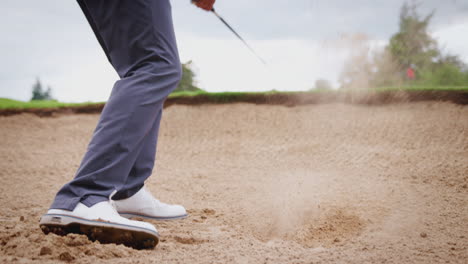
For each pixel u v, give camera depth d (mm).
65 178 3424
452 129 4355
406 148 3957
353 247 1417
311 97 5961
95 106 6965
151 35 1467
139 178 1696
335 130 4949
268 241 1617
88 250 1198
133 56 1498
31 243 1200
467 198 2172
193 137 5402
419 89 5375
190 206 2320
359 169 3238
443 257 1258
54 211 1306
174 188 2967
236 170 3689
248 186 2902
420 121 4754
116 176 1392
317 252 1341
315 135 4902
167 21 1512
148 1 1448
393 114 5133
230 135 5324
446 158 3383
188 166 4039
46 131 6152
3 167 3959
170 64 1507
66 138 5801
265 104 6176
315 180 2881
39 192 2744
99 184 1357
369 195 2279
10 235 1308
